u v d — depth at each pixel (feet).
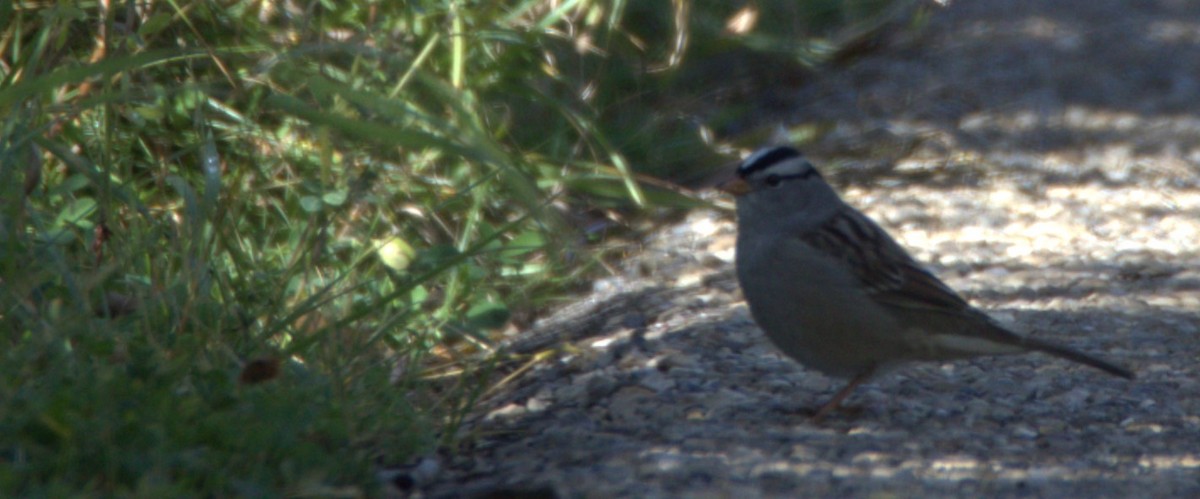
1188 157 48.47
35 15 32.27
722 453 24.36
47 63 29.14
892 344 26.91
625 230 40.98
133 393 20.74
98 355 22.07
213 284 29.12
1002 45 62.64
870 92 54.13
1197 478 23.35
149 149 33.32
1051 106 53.88
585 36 39.58
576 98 42.09
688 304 34.53
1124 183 45.70
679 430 25.70
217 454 19.98
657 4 47.62
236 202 31.37
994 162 47.60
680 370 29.45
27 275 24.61
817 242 27.07
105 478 19.20
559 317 34.86
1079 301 34.73
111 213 27.40
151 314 25.46
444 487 22.80
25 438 19.56
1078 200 43.88
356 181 32.40
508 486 22.08
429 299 33.12
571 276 36.47
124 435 19.70
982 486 22.72
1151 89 57.31
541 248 32.27
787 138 48.83
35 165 26.53
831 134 49.78
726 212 41.83
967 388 28.66
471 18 35.63
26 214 26.94
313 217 31.12
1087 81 57.72
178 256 27.89
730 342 31.42
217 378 22.25
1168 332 32.40
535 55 39.65
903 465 23.82
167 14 31.60
